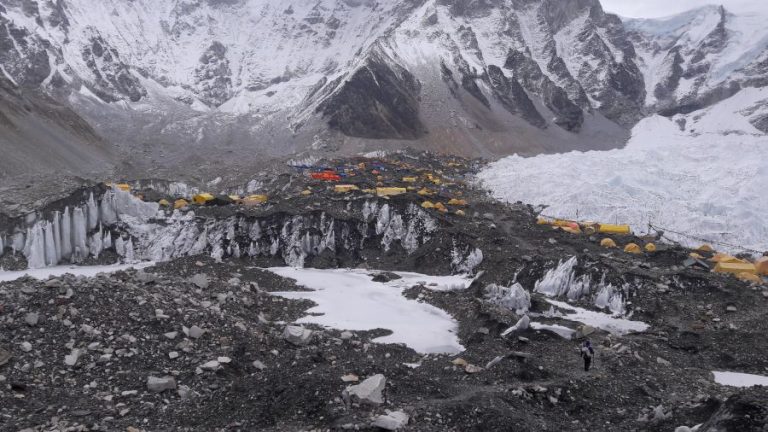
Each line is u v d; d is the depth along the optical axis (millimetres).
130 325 29312
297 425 22594
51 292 30000
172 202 73312
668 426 24672
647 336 40969
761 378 33594
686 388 30859
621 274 50250
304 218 66875
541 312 44719
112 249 61531
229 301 38125
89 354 26672
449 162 172500
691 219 83312
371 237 68812
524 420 23812
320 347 32031
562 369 31453
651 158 112562
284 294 47719
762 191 91438
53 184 91062
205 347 29375
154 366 27000
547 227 76625
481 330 37375
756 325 41531
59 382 24609
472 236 65438
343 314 41938
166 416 23516
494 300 45281
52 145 164250
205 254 61938
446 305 44750
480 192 109938
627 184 96500
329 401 23781
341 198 76562
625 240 71375
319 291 50312
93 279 33062
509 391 26484
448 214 76750
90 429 21578
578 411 26547
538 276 53969
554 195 98000
